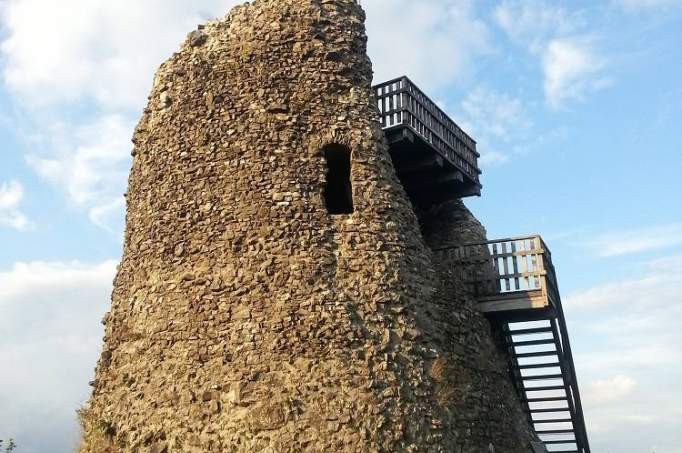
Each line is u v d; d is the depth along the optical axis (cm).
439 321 1390
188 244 1399
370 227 1367
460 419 1312
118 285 1519
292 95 1459
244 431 1196
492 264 1573
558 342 1630
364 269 1327
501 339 1642
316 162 1407
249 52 1511
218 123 1471
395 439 1194
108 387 1416
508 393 1526
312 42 1504
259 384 1226
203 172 1442
